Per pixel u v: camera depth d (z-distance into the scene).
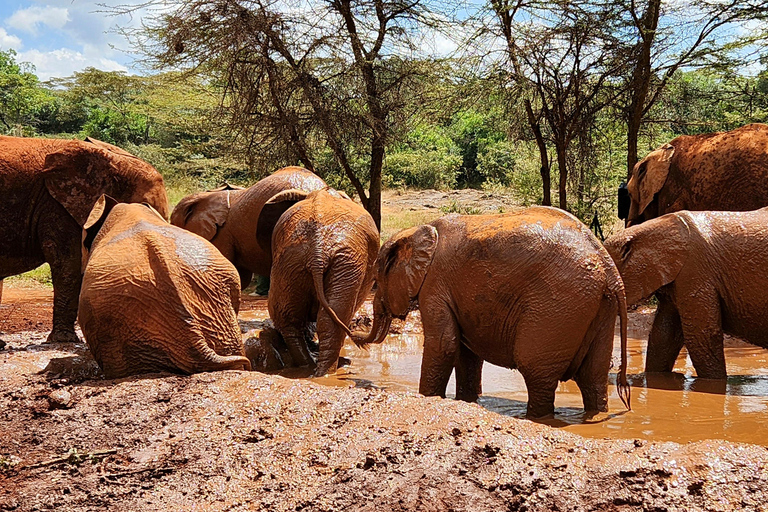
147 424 5.59
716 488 3.98
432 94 19.39
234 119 18.23
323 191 9.43
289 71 18.23
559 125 18.20
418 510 4.14
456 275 6.73
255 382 6.11
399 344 10.77
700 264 8.13
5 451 5.27
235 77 18.66
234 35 16.84
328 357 8.38
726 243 8.09
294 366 8.91
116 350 6.73
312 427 5.25
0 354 7.97
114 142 41.66
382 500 4.27
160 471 4.84
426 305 6.96
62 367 7.22
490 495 4.22
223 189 12.62
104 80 39.97
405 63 18.62
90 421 5.69
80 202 9.05
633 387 7.80
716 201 12.23
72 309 9.21
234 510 4.34
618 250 8.52
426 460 4.58
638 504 3.98
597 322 6.42
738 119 19.94
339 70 18.42
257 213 11.06
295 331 8.94
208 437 5.26
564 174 18.14
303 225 8.71
